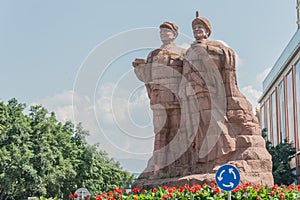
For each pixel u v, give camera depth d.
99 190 33.84
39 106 31.47
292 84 44.31
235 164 13.20
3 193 28.56
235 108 13.77
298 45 40.91
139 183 14.28
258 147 13.59
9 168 27.45
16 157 27.61
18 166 27.55
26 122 29.69
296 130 42.69
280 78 49.78
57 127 32.41
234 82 13.98
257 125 13.96
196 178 12.95
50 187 31.02
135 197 11.34
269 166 13.38
